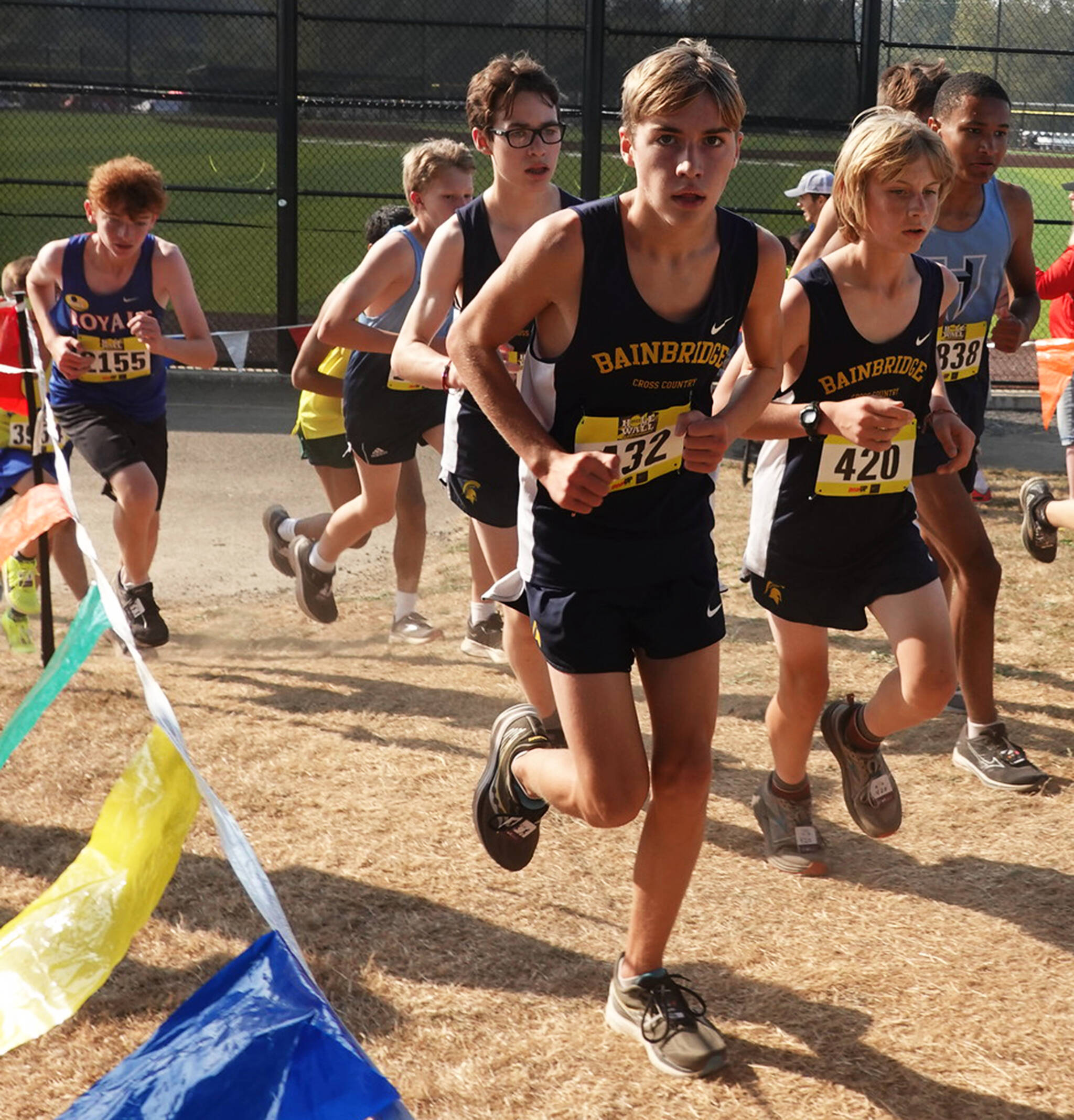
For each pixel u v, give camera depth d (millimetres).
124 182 4328
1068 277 5051
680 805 2375
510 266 2236
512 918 2990
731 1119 2324
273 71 10977
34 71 11086
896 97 4254
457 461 3789
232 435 9133
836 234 3508
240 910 3012
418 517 4953
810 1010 2648
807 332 2877
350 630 5227
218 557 6258
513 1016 2619
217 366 11641
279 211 11055
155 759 1631
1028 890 3137
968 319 3951
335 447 5156
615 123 10992
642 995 2518
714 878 3199
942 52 11031
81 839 3365
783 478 2984
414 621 5066
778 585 3037
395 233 4238
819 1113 2342
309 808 3549
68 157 11266
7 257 11438
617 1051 2512
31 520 2914
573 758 2404
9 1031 1465
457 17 10906
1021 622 5191
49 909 1546
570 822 3461
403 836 3385
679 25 10797
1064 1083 2424
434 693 4469
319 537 5199
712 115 2107
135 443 4730
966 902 3086
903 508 2996
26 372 4117
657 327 2234
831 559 2979
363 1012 2623
